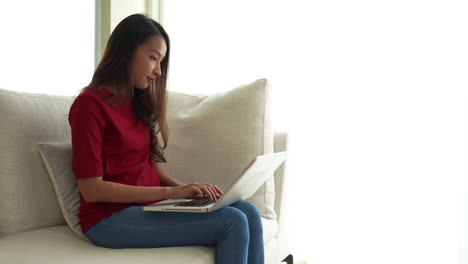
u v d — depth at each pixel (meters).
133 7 2.68
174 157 1.89
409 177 2.34
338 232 2.46
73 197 1.57
